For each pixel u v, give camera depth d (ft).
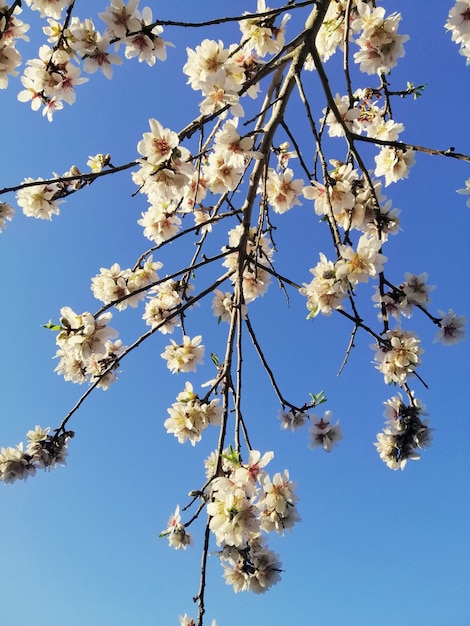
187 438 9.76
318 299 9.14
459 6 9.77
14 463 10.07
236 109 9.34
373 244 8.81
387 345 10.26
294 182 11.44
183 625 8.36
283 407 11.08
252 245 13.25
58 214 12.35
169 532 9.16
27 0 9.61
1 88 9.30
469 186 8.33
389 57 10.66
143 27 9.38
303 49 10.52
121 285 12.62
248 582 9.05
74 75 10.48
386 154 12.39
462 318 10.56
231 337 9.71
